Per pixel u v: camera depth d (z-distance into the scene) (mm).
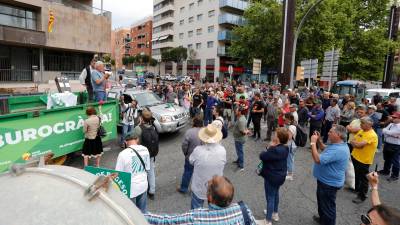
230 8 50312
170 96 13742
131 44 92000
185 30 60125
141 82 26031
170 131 9523
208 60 53500
